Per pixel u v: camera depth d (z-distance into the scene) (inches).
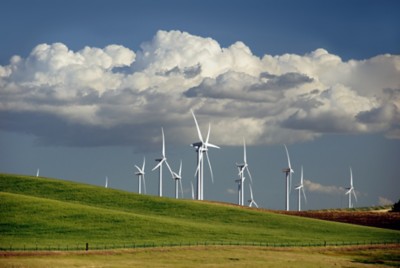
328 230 4968.0
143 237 4256.9
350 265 3575.3
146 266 3309.5
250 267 3368.6
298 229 4948.3
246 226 4977.9
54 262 3294.8
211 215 5344.5
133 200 5767.7
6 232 4266.7
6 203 4931.1
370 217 5826.8
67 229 4402.1
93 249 3769.7
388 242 4483.3
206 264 3425.2
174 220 5009.8
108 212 4938.5
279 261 3604.8
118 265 3309.5
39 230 4347.9
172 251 3774.6
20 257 3415.4
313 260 3678.6
